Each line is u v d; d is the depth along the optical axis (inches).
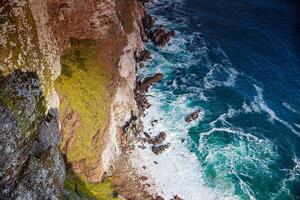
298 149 1729.8
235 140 1737.2
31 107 979.9
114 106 1583.4
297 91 2076.8
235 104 1942.7
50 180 1011.3
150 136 1695.4
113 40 1728.6
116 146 1582.2
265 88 2073.1
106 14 1673.2
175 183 1514.5
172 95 1945.1
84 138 1364.4
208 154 1652.3
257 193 1515.7
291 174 1606.8
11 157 872.3
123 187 1451.8
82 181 1323.8
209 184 1528.1
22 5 997.8
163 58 2196.1
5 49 918.4
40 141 1035.9
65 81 1378.0
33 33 1054.4
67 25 1536.7
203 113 1862.7
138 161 1577.3
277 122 1857.8
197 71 2137.1
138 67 2090.3
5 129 864.3
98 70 1551.4
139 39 2143.2
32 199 914.7
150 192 1461.6
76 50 1553.9
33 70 1036.5
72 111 1346.0
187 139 1712.6
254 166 1621.6
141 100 1860.2
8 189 850.8
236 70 2186.3
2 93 890.1
